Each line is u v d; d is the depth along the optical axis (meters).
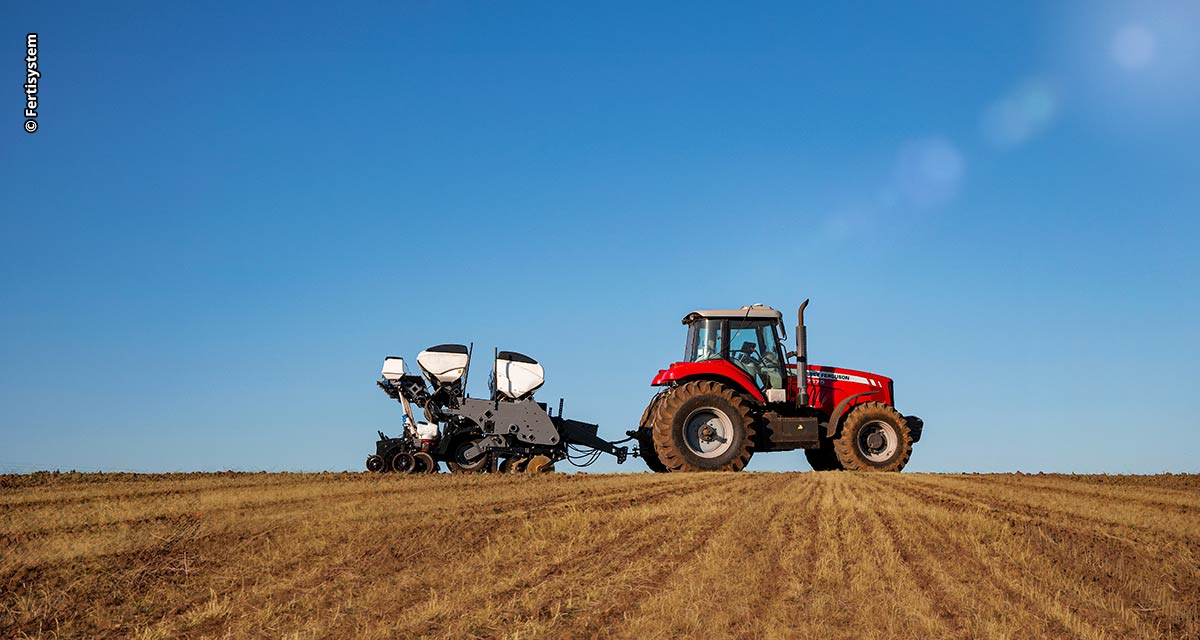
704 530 8.12
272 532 7.93
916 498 10.61
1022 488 12.20
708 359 16.56
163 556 6.95
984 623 5.04
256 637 4.88
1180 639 4.86
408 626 5.04
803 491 11.36
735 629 4.95
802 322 16.25
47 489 11.23
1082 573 6.38
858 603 5.49
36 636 5.01
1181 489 12.34
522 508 9.53
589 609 5.38
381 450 15.91
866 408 16.34
